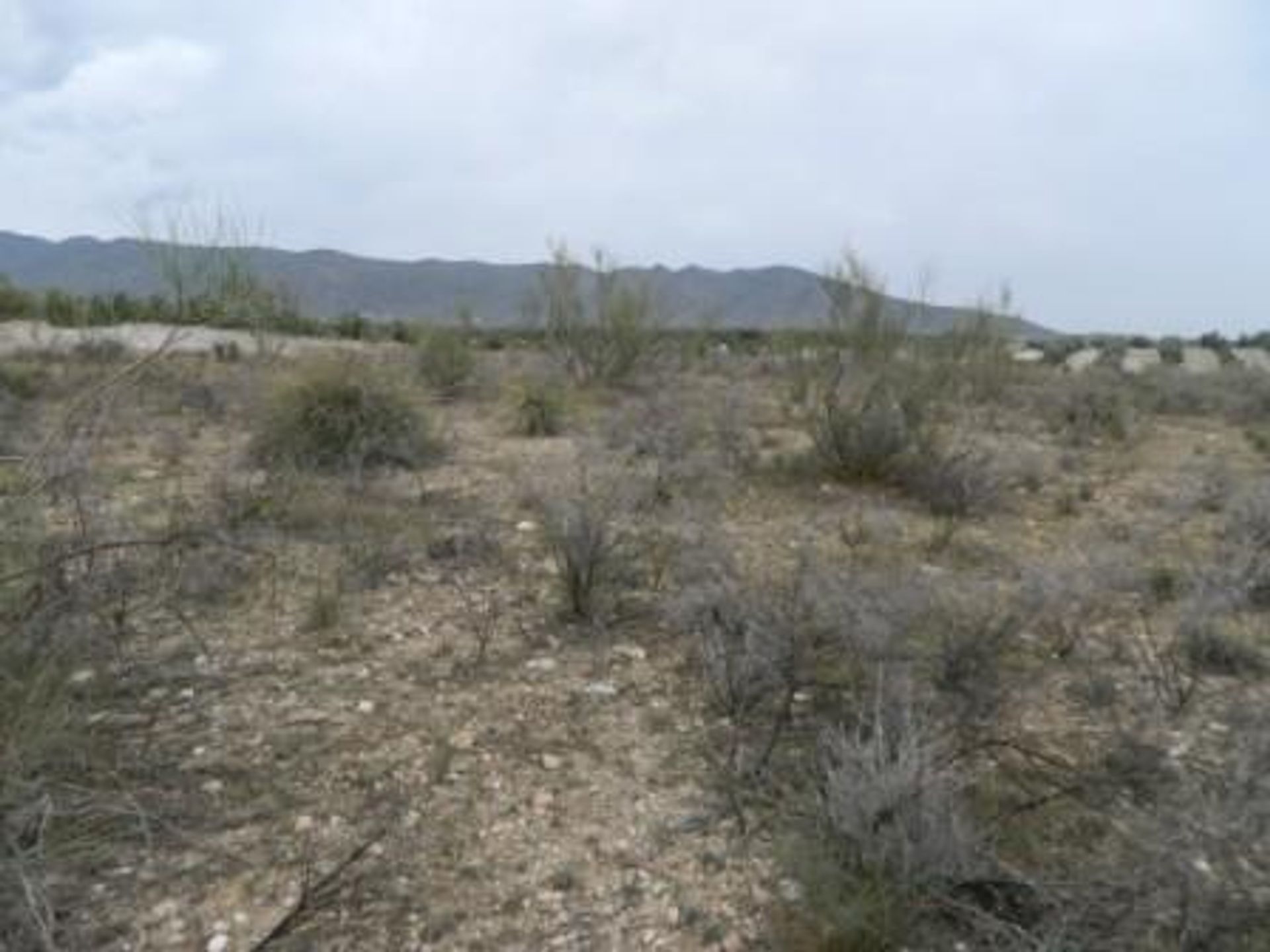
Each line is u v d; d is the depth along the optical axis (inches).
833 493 283.3
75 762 112.2
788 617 143.4
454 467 305.1
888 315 315.0
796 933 92.4
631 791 118.9
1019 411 467.5
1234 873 86.7
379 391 308.5
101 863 99.8
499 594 186.9
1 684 104.9
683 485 273.7
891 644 137.7
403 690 144.2
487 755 126.4
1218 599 165.2
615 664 156.8
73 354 532.7
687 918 95.5
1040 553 224.2
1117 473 337.4
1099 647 166.4
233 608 171.9
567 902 98.0
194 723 130.1
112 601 148.5
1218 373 697.0
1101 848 101.7
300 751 124.4
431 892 98.7
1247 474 329.4
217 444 320.8
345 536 210.4
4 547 123.3
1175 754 126.0
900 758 100.3
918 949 90.0
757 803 116.0
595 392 486.9
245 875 99.6
